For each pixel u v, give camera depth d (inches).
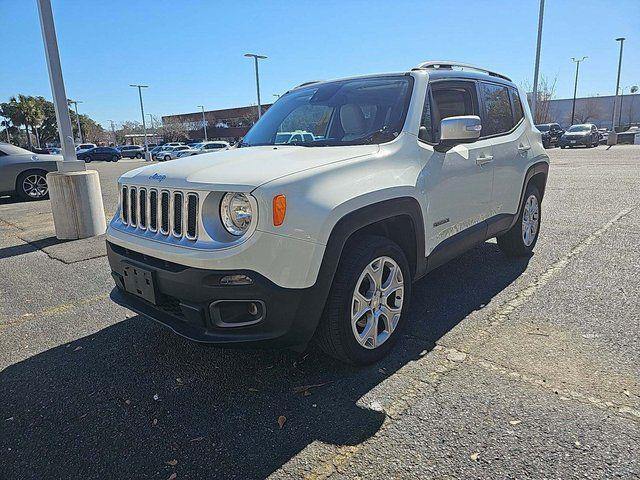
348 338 114.6
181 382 119.2
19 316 166.2
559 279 179.5
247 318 104.4
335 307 111.4
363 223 111.3
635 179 473.4
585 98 2428.6
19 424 104.7
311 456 90.4
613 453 86.7
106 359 132.8
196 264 101.3
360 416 101.7
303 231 100.9
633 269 187.3
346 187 110.0
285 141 149.7
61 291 191.0
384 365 122.0
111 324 156.8
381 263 121.2
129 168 1187.3
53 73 267.3
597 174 535.2
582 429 93.6
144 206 120.6
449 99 156.2
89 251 250.7
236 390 114.4
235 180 102.3
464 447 90.4
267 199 98.0
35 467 90.9
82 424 103.7
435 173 137.6
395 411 102.6
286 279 100.4
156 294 112.7
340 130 142.2
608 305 152.9
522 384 110.3
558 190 413.7
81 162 283.6
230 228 102.1
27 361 133.6
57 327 155.8
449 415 100.2
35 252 253.6
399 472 85.0
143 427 101.9
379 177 118.6
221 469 88.4
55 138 3019.2
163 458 92.0
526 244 207.9
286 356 129.2
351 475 85.0
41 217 370.6
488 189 168.4
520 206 195.6
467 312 152.9
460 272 193.0
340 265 113.1
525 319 145.3
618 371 114.0
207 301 102.9
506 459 86.6
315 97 159.2
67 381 121.9
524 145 195.6
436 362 122.3
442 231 143.9
